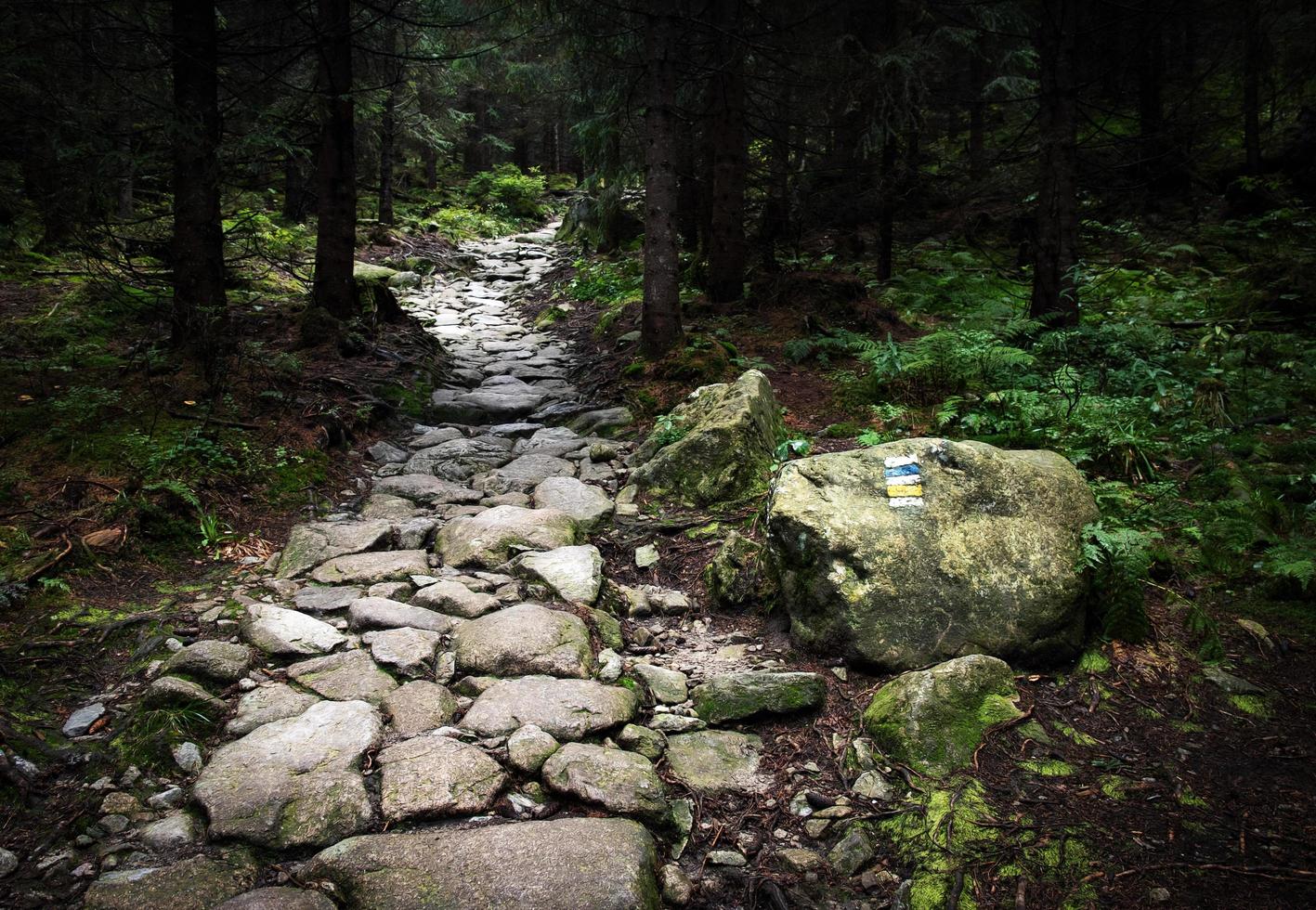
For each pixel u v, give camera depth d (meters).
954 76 15.55
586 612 4.26
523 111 31.33
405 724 3.27
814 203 13.75
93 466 5.34
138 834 2.67
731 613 4.53
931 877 2.65
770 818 2.96
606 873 2.47
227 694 3.47
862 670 3.80
